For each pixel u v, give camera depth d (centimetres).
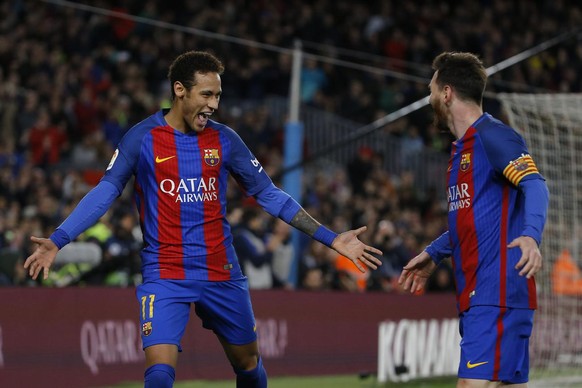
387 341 3156
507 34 6669
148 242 1636
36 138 4578
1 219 3472
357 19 6341
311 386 2956
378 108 5738
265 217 3888
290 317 3131
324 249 3756
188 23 5553
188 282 1619
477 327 1443
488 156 1452
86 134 4866
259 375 1748
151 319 1595
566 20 6862
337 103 5603
